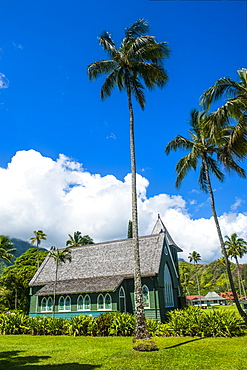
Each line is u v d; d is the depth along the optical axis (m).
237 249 76.06
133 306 31.08
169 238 39.38
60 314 33.34
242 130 17.70
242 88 18.67
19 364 13.38
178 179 28.31
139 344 15.03
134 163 19.33
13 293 51.81
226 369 11.21
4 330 26.66
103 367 12.16
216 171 29.34
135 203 18.25
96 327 22.92
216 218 25.52
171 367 11.81
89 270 35.84
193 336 20.09
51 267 40.12
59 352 16.11
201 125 26.55
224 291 137.25
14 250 57.09
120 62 20.77
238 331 19.28
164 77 21.45
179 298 36.25
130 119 20.23
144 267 31.69
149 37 19.23
